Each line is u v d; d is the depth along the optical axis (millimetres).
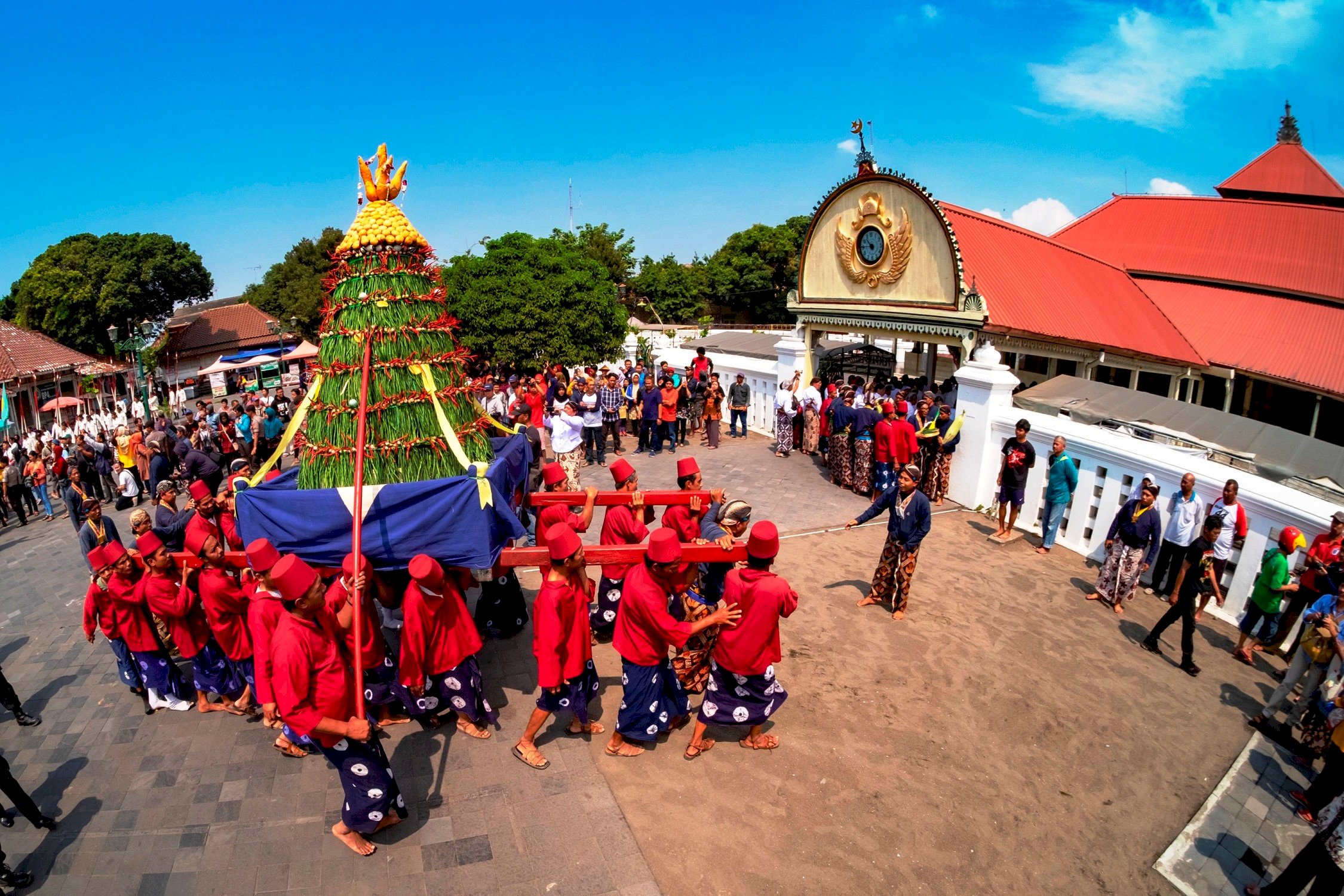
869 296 17250
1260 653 7465
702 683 6672
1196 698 6699
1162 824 5223
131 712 6598
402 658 5637
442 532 5828
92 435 18938
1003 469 10188
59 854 4895
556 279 30188
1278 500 7625
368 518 5816
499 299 29406
